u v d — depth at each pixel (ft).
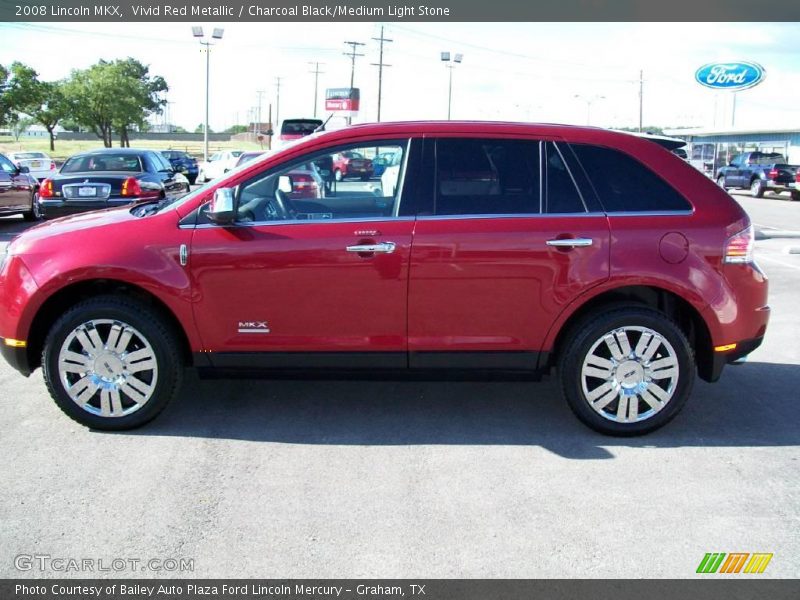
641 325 14.82
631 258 14.67
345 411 16.61
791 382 18.94
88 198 40.34
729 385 18.69
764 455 14.43
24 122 283.18
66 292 15.25
